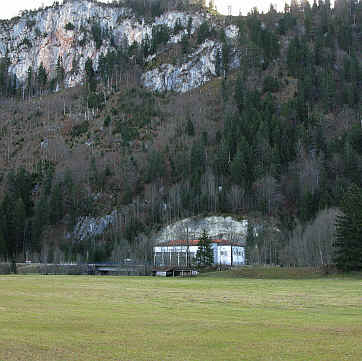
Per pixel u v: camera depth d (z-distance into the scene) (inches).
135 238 7864.2
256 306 2055.9
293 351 1119.0
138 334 1302.9
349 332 1353.3
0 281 3740.2
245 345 1178.6
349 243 4397.1
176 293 2733.8
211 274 5009.8
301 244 5777.6
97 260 7460.6
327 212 6205.7
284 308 1983.3
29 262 7332.7
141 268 6299.2
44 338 1213.1
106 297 2428.6
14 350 1082.1
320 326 1456.7
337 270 4448.8
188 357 1061.8
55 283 3570.4
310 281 3951.8
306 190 7682.1
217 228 7568.9
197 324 1482.5
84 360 1024.9
